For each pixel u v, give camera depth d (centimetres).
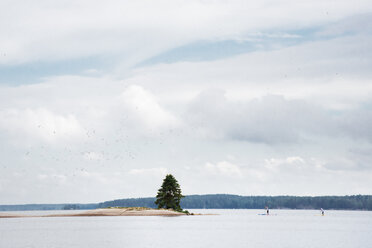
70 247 9425
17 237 11756
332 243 10300
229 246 9612
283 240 10994
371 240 11106
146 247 9425
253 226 17675
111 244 10044
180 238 11469
